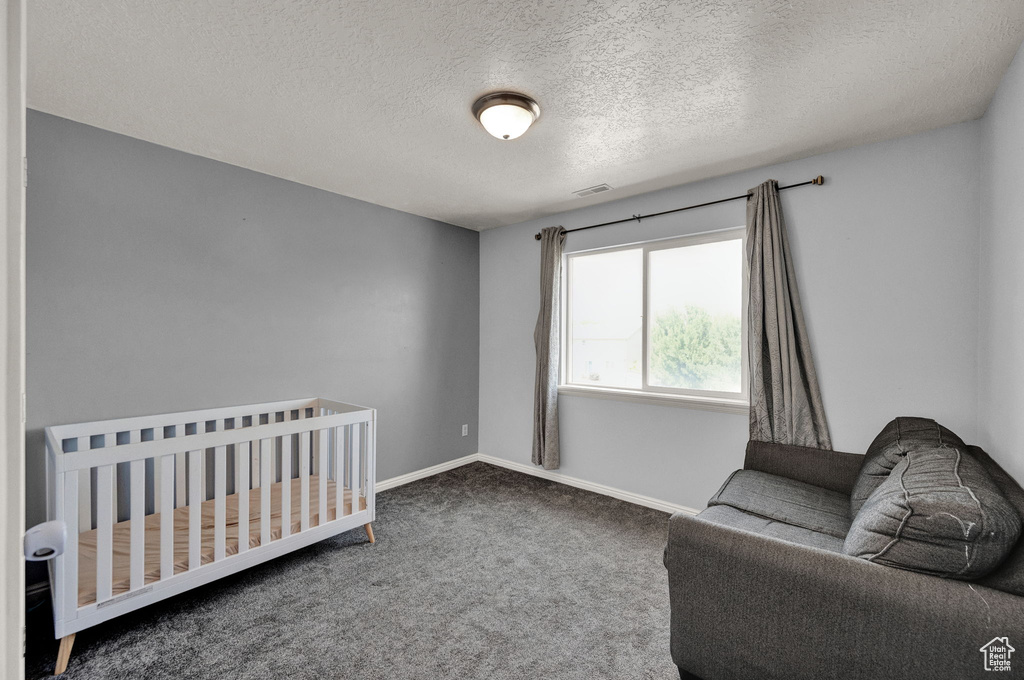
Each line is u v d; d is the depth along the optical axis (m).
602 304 3.68
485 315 4.38
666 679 1.62
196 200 2.60
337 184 3.10
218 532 2.06
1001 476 1.54
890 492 1.43
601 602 2.08
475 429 4.40
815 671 1.30
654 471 3.24
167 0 1.40
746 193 2.81
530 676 1.64
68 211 2.18
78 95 1.97
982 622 1.09
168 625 1.89
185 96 1.97
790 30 1.54
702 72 1.79
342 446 2.55
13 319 0.52
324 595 2.12
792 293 2.60
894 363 2.36
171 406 2.52
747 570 1.42
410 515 3.08
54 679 1.60
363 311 3.46
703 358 3.13
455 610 2.02
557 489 3.61
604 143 2.44
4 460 0.51
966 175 2.17
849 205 2.48
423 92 1.94
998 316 1.86
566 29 1.54
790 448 2.50
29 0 1.38
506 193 3.29
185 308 2.56
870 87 1.89
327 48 1.65
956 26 1.51
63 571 1.63
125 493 2.36
